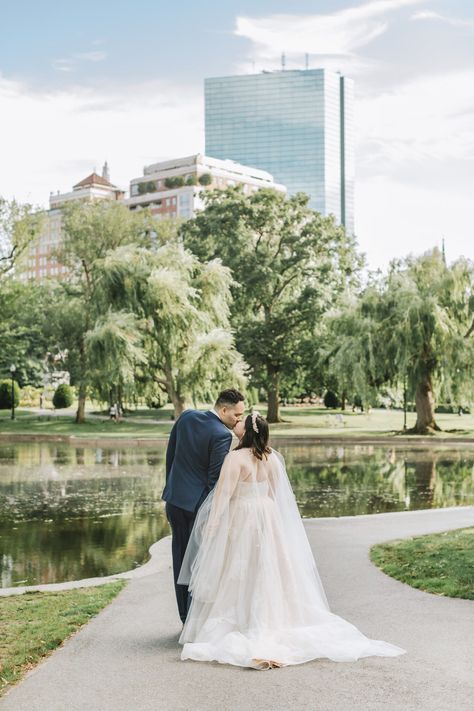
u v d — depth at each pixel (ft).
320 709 14.66
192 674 17.02
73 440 136.36
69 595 27.73
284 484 20.54
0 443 132.77
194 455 20.62
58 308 179.32
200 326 144.05
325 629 19.20
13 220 175.83
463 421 180.34
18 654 19.11
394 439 129.80
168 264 146.30
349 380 139.95
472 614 22.45
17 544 44.88
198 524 20.18
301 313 183.62
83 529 49.70
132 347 132.57
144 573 31.89
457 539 36.29
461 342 130.11
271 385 186.80
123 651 19.17
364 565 31.30
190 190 531.91
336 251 196.95
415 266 141.38
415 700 15.08
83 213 179.22
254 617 18.62
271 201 191.93
